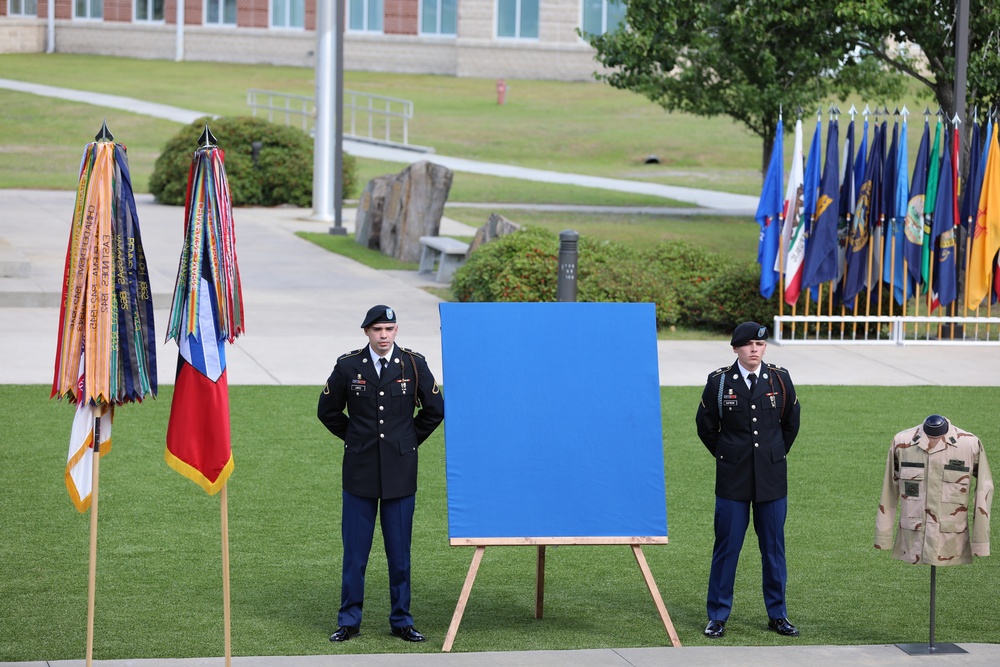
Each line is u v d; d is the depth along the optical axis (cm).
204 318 764
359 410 835
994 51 2262
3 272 2133
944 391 1647
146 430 1357
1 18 8000
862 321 1959
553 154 5128
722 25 2720
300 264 2600
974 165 1923
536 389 862
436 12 7344
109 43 7950
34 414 1389
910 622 891
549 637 852
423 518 1127
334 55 3338
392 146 5159
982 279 1936
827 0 2330
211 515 1098
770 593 868
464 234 3022
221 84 6719
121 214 734
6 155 4516
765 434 854
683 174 4741
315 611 890
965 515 813
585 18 7044
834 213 1872
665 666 766
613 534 841
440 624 877
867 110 1894
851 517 1141
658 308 1995
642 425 865
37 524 1055
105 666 747
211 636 832
